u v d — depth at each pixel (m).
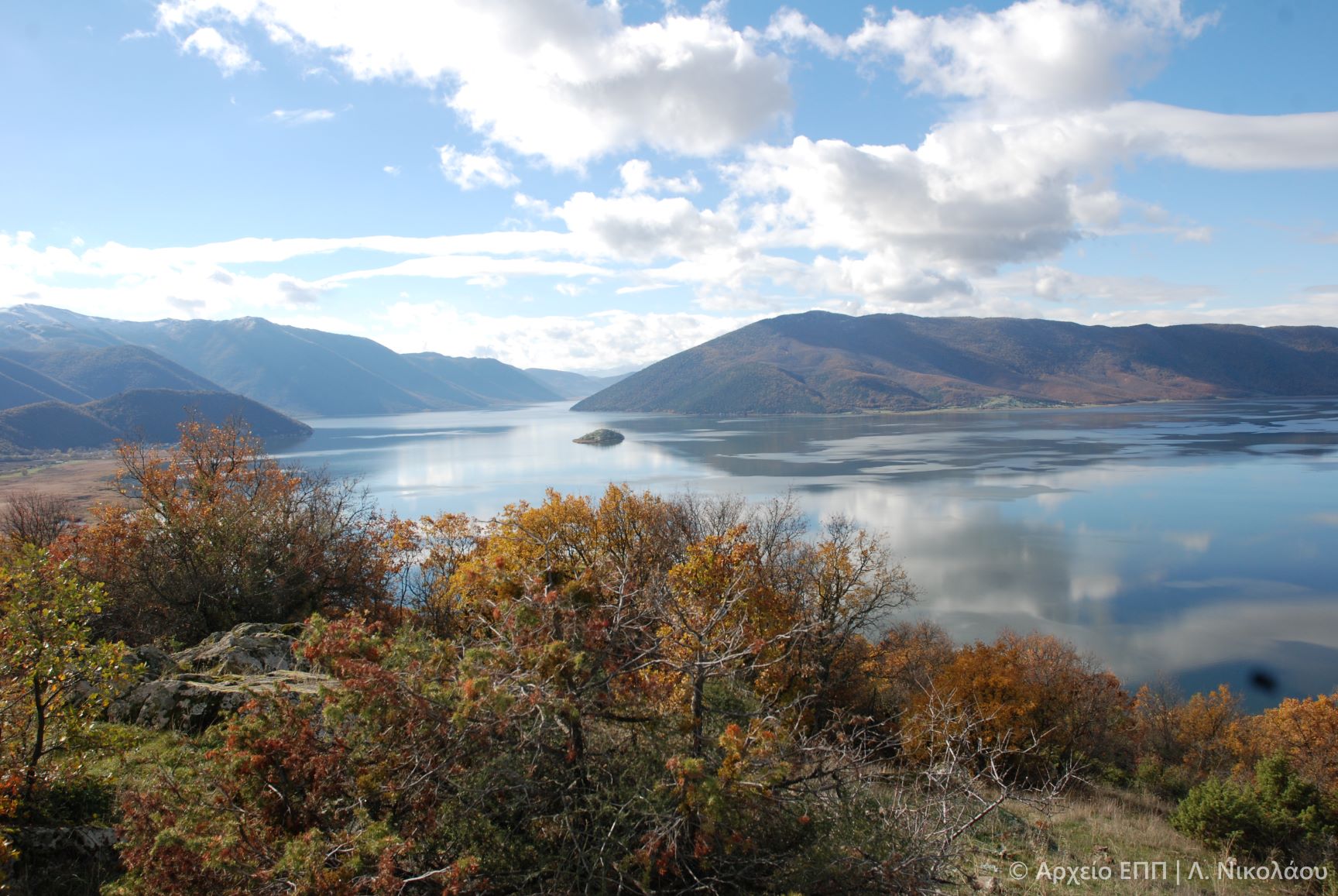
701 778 4.54
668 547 19.19
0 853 5.02
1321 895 9.34
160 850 4.40
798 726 5.86
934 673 23.20
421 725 4.77
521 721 4.89
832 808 5.12
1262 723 28.44
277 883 4.24
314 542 16.69
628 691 5.37
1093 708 22.55
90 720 6.61
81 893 5.40
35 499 22.23
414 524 18.95
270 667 10.69
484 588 6.39
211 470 19.55
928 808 5.36
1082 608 47.16
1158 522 71.88
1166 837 11.22
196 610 14.18
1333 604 48.03
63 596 6.15
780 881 4.63
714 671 5.50
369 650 5.43
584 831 4.65
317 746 4.98
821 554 20.88
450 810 4.71
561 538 16.95
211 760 5.62
